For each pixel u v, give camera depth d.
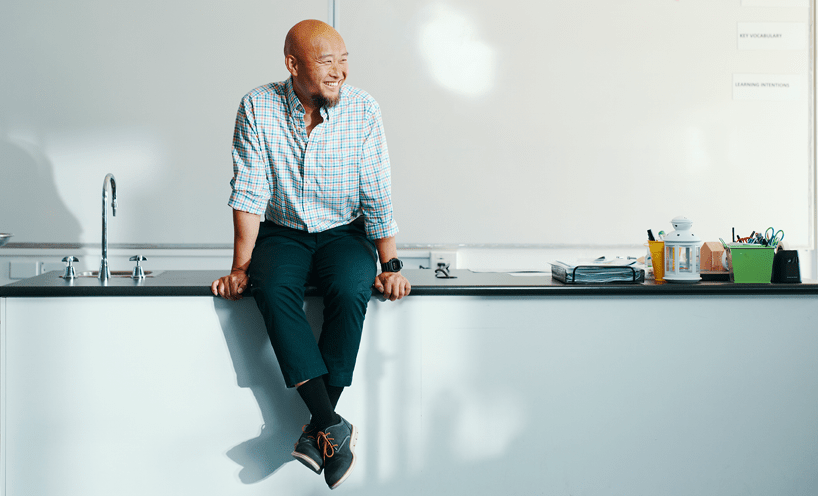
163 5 2.80
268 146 1.42
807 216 3.04
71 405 1.43
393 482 1.52
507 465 1.54
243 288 1.38
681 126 2.99
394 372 1.50
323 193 1.47
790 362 1.55
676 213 3.01
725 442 1.56
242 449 1.47
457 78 2.90
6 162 2.79
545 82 2.94
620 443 1.55
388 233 1.51
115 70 2.80
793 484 1.57
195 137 2.84
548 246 2.99
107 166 2.82
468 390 1.52
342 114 1.42
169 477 1.46
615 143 2.97
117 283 1.51
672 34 2.96
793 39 2.99
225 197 2.86
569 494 1.55
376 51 2.87
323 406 1.32
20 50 2.77
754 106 3.00
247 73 2.84
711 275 1.59
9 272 2.81
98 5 2.78
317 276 1.45
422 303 1.49
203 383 1.45
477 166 2.94
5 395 1.41
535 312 1.51
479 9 2.90
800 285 1.53
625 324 1.53
